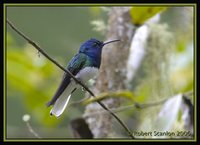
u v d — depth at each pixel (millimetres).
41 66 12695
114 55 11094
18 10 16438
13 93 12984
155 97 11633
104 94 10305
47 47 15180
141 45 11430
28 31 15797
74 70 9445
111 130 10922
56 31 15594
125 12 11203
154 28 11883
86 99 10773
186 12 12516
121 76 11078
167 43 11930
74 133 10633
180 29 12508
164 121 9406
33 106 12867
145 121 10883
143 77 12250
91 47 9633
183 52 12336
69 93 8961
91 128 10852
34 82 12820
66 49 14742
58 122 12891
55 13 15875
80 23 15594
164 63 11867
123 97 10773
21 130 12602
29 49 12961
